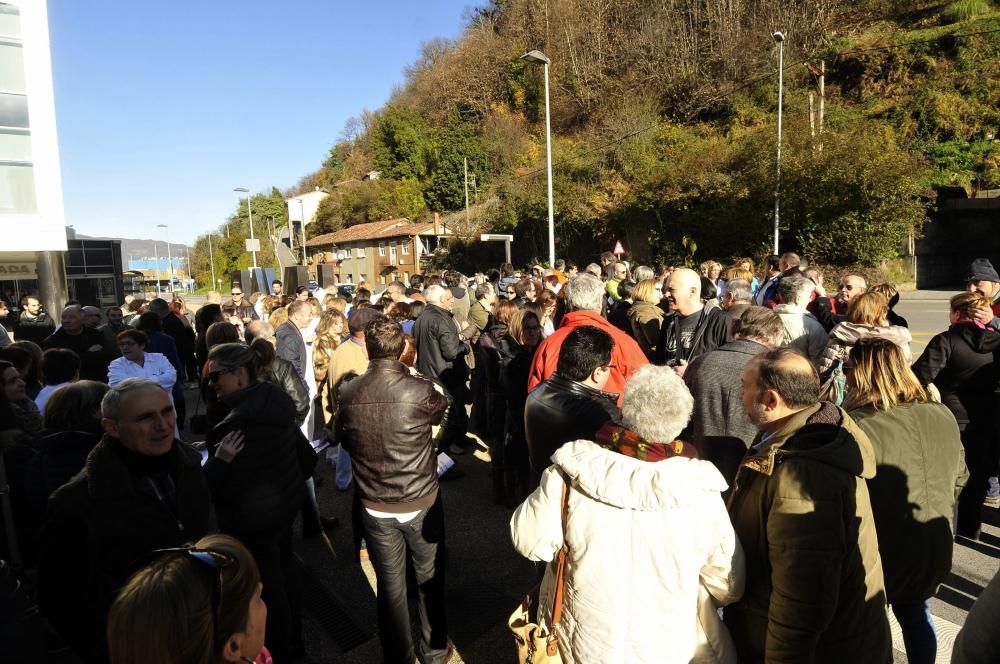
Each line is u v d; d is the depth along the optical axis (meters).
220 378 2.77
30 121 14.88
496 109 48.44
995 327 3.75
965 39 25.31
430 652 2.93
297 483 2.88
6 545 3.12
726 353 2.79
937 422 2.43
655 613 1.71
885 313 3.53
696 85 33.03
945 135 24.55
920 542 2.37
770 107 29.25
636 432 1.77
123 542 2.04
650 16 36.53
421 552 2.88
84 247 38.72
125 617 1.10
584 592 1.76
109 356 5.86
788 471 1.80
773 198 22.64
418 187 52.16
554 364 3.33
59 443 2.65
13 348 4.44
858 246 21.69
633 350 3.31
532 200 32.84
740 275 6.02
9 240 14.81
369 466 2.79
